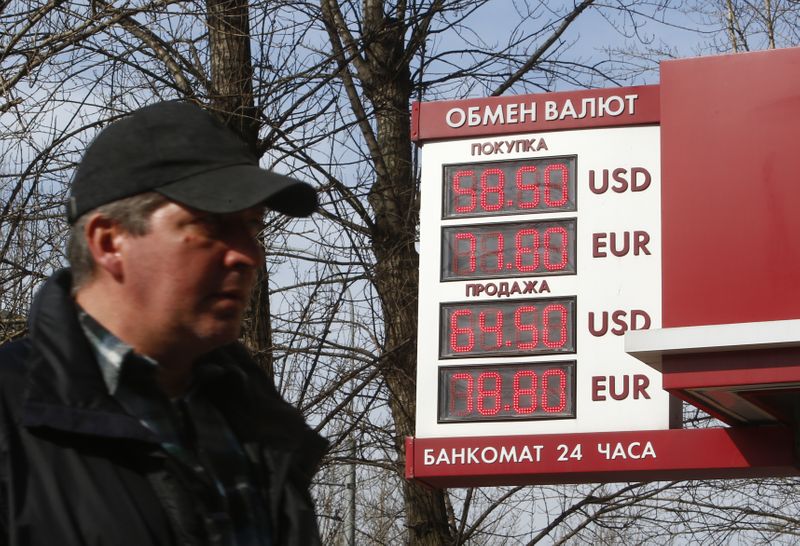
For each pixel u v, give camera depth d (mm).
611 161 12008
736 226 10781
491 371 11789
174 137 2926
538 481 11836
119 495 2727
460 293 12031
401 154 15992
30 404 2709
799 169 10734
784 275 10539
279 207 3055
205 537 2865
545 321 11789
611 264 11758
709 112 11133
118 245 2934
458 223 12203
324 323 14492
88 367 2809
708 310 10680
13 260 12289
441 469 11609
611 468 11297
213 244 2916
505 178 12219
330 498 17062
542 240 11977
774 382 10164
